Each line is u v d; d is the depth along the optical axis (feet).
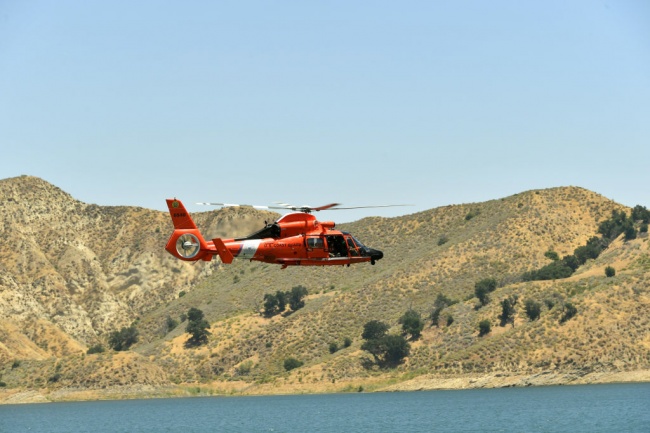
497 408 392.47
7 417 491.31
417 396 506.89
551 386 504.84
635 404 370.53
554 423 312.91
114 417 462.19
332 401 510.58
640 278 560.61
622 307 538.06
